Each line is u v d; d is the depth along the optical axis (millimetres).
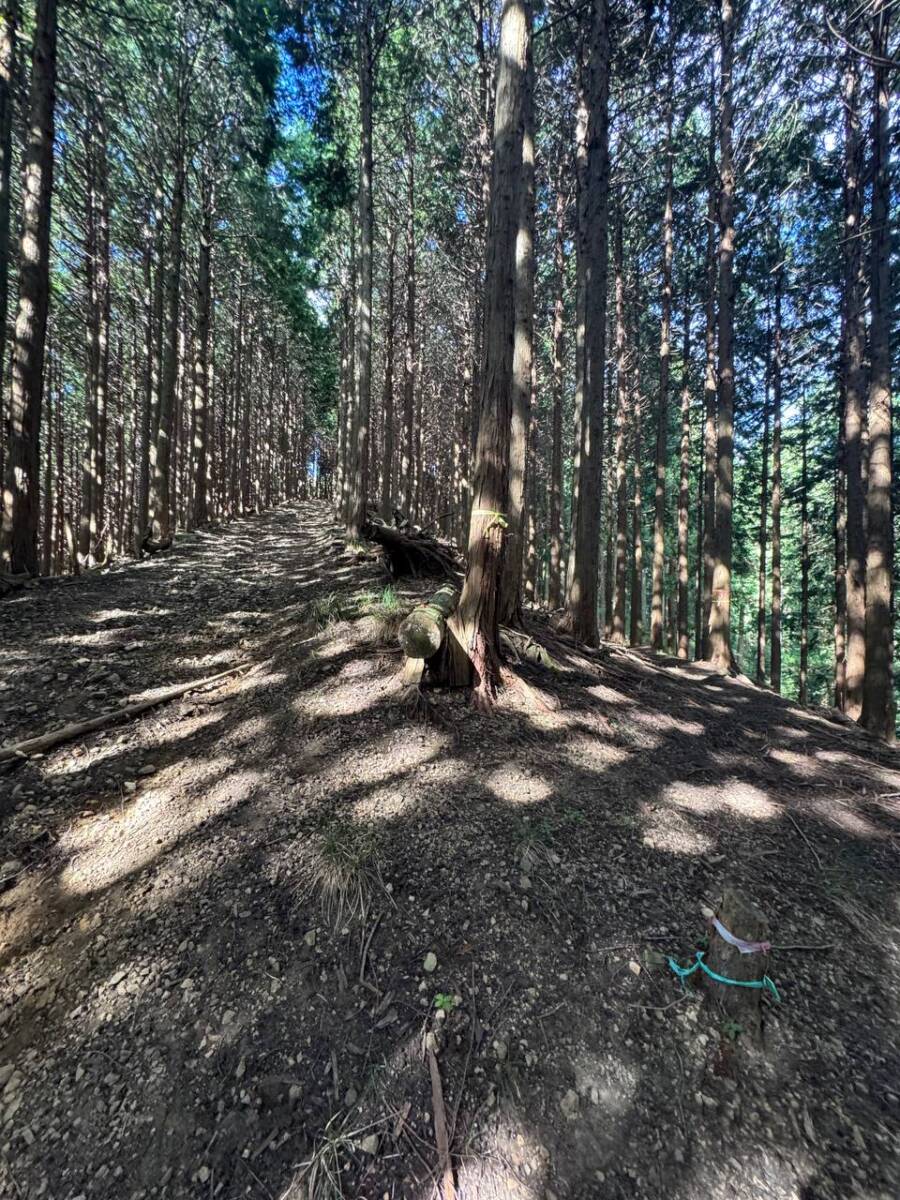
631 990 2084
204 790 3375
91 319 13172
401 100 13211
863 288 8906
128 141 12703
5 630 5805
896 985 2184
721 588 9188
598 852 2783
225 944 2355
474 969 2180
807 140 9633
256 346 27922
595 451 6914
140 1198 1627
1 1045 2066
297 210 16578
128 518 21109
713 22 8734
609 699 4883
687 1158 1615
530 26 4062
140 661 5309
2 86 7387
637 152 11516
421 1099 1799
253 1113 1799
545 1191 1570
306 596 7359
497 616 4406
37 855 2912
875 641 6762
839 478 12227
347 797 3158
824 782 4031
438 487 30641
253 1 9812
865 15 6090
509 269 4082
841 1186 1539
